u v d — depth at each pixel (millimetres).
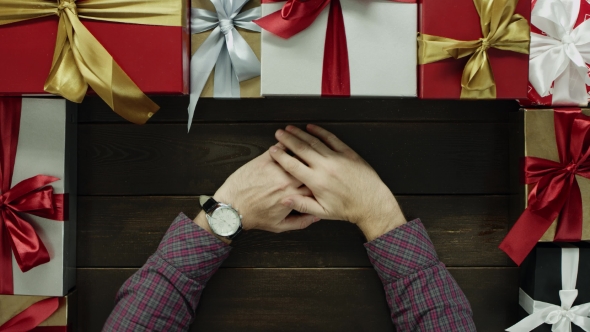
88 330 829
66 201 783
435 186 830
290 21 683
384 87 699
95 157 828
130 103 698
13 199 751
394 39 698
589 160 750
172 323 743
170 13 694
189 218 821
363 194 769
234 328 835
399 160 829
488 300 830
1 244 763
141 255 832
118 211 831
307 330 834
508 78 705
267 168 783
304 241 835
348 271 835
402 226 765
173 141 831
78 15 689
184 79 708
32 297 777
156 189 831
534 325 781
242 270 836
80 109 828
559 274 780
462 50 690
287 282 835
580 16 742
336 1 694
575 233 762
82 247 830
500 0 685
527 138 762
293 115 828
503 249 768
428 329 732
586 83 746
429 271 747
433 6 694
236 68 721
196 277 754
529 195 751
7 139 760
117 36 693
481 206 830
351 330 834
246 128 830
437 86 699
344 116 827
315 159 772
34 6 684
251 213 777
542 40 734
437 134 828
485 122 828
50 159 766
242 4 720
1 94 712
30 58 694
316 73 695
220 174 830
